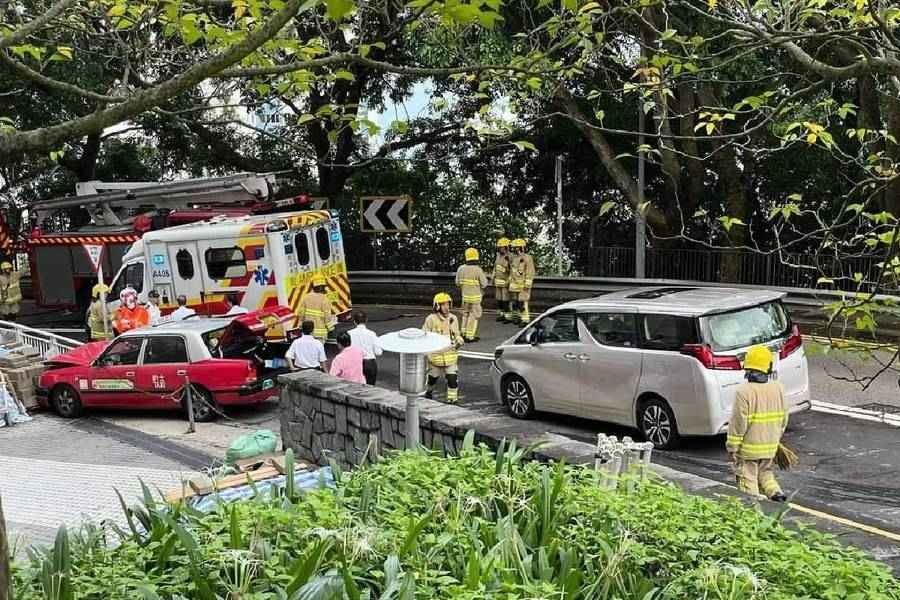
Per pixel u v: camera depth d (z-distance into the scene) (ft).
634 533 15.37
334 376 35.70
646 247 76.18
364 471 18.65
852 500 30.94
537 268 87.45
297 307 57.41
